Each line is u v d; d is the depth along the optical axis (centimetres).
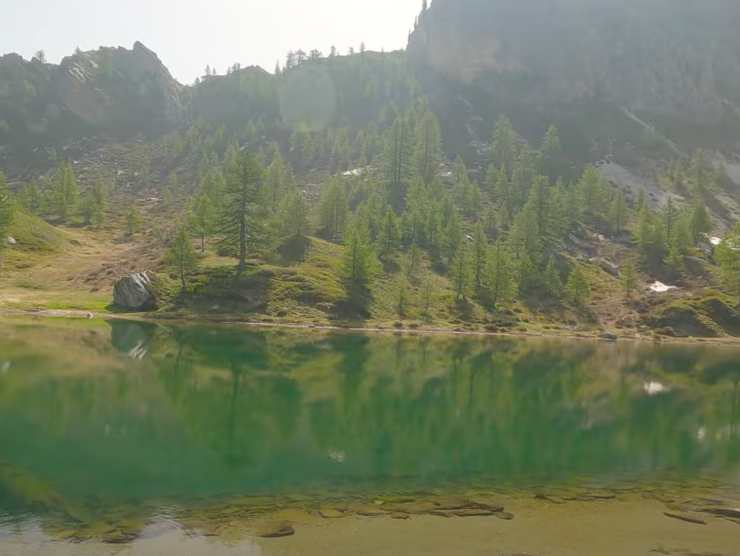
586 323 11238
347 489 2148
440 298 11294
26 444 2519
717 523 1936
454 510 1950
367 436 3058
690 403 4566
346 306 9981
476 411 3916
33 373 4075
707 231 14938
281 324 9006
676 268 13412
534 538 1734
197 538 1628
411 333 9294
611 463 2728
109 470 2244
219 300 9550
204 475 2247
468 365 6097
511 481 2353
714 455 2964
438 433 3228
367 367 5534
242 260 10475
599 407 4262
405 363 5975
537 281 12356
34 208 16788
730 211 18012
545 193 14212
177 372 4612
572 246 14638
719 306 11344
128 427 2919
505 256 11481
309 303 9819
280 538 1647
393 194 16262
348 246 10581
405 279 11575
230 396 3884
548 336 10106
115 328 7356
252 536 1655
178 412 3328
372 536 1686
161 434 2841
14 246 11825
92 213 16250
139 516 1786
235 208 10494
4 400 3269
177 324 8300
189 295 9588
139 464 2344
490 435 3244
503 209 15588
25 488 1997
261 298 9725
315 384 4512
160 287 9581
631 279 12262
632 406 4353
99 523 1720
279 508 1905
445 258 12962
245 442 2795
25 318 7769
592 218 16100
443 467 2530
